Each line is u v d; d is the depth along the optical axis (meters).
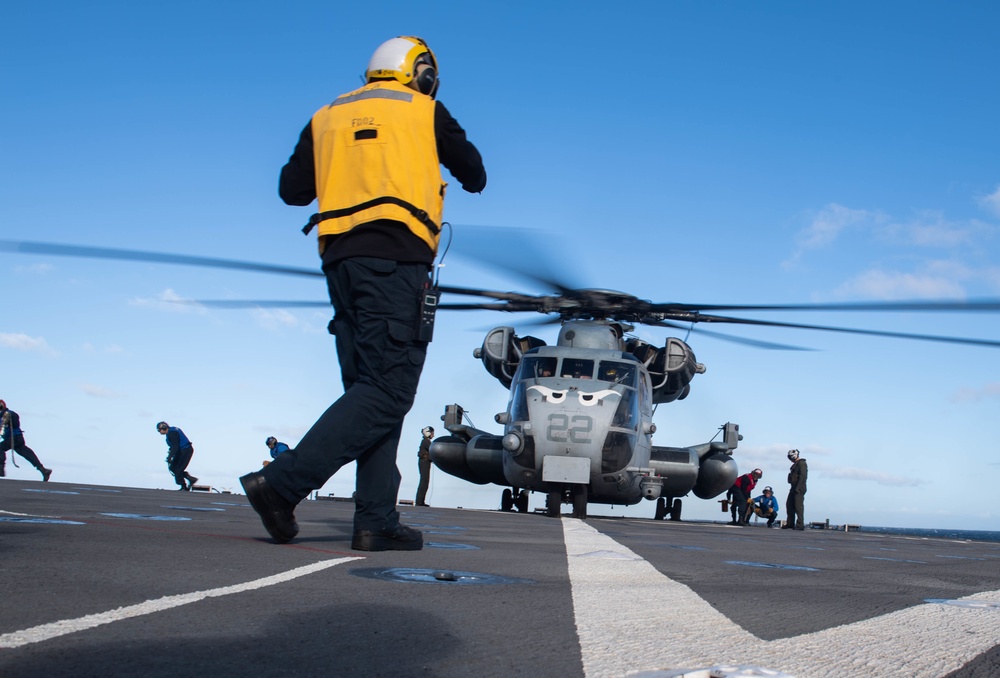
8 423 21.48
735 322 15.36
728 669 1.97
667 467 19.67
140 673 1.82
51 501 7.93
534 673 2.00
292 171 4.82
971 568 6.49
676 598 3.39
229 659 1.98
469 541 5.93
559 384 16.73
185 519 6.36
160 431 22.95
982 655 2.49
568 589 3.48
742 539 9.73
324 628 2.38
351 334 4.49
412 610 2.71
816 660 2.28
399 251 4.34
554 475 16.11
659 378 18.84
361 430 4.38
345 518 8.05
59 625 2.20
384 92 4.54
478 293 15.47
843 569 5.56
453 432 21.56
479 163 4.77
